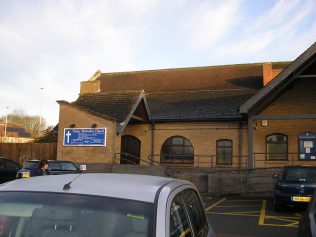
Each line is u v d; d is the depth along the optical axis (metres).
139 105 25.31
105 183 3.29
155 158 26.77
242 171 20.75
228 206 15.19
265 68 27.69
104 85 33.59
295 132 24.39
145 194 3.07
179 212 3.32
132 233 2.77
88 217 2.88
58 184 3.29
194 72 31.98
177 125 26.59
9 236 2.86
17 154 25.98
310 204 6.58
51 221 2.90
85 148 22.44
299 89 24.52
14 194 3.15
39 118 76.94
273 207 14.89
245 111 20.02
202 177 20.61
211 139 25.80
